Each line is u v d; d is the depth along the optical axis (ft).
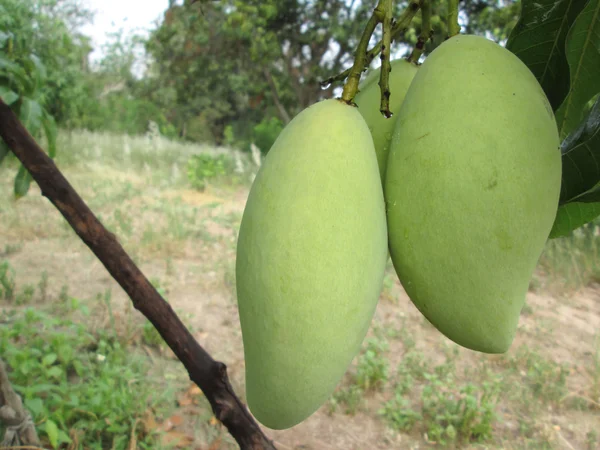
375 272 3.15
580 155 3.98
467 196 3.03
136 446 11.68
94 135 51.62
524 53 4.29
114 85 85.51
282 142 3.32
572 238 27.22
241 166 40.24
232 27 43.88
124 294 18.76
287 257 3.01
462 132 3.07
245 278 3.16
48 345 13.57
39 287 18.58
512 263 3.08
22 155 4.51
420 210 3.14
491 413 13.88
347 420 14.39
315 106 3.42
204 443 12.67
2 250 21.38
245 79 55.72
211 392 4.80
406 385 15.40
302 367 3.05
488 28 27.86
